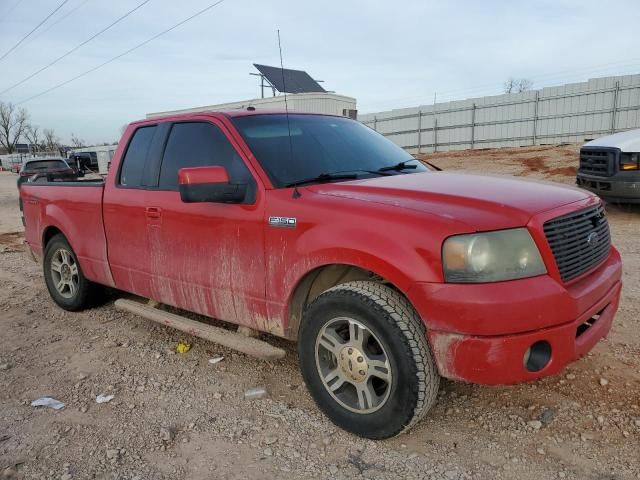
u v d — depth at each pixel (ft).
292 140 12.59
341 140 13.47
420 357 8.95
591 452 9.23
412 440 9.84
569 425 10.02
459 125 94.68
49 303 19.16
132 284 14.92
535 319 8.50
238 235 11.46
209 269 12.30
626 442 9.42
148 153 14.30
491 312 8.32
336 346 10.03
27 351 14.74
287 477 8.95
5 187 97.45
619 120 76.59
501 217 8.84
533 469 8.88
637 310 15.44
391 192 10.08
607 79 76.59
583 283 9.65
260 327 11.64
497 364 8.46
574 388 11.28
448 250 8.62
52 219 17.52
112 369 13.33
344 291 9.71
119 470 9.29
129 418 10.99
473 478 8.74
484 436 9.86
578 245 9.70
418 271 8.77
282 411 11.02
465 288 8.46
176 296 13.51
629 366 12.09
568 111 81.61
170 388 12.20
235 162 11.91
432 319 8.72
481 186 10.45
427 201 9.55
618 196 29.89
